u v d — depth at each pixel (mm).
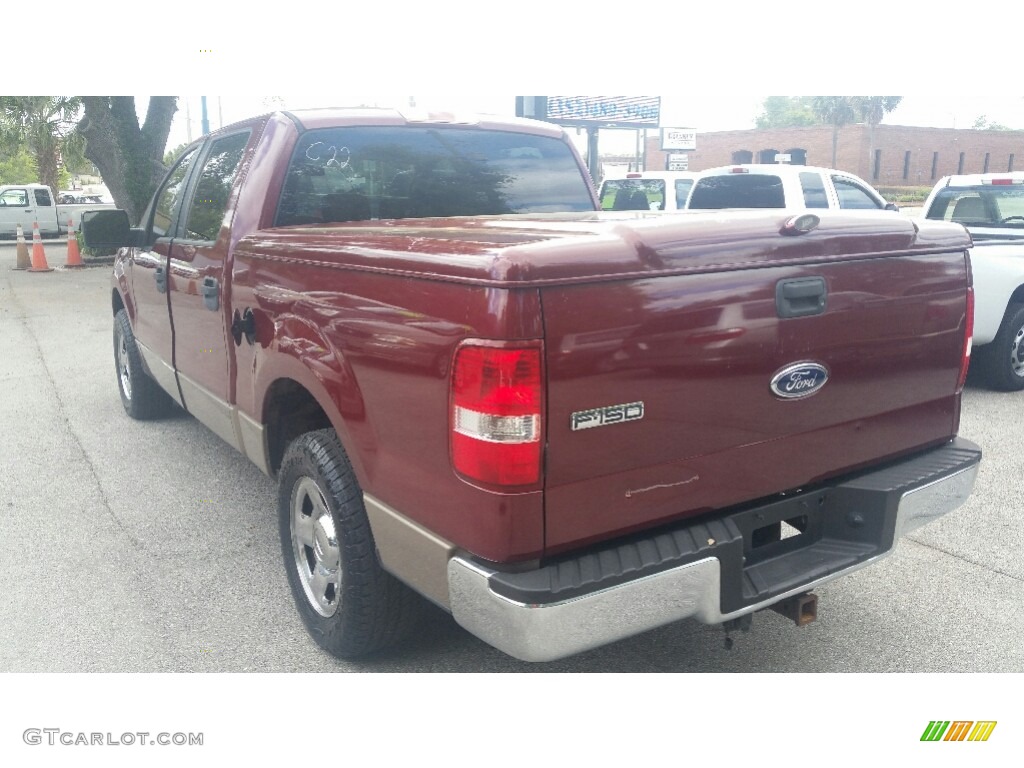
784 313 2570
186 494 4926
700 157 51344
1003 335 6984
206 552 4188
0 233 24656
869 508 2828
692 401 2426
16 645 3361
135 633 3451
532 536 2236
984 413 6508
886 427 2947
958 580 3879
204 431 6105
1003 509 4664
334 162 3891
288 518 3383
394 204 4066
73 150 18422
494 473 2191
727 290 2443
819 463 2777
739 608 2543
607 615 2291
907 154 45906
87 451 5676
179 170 4934
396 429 2525
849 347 2756
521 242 2279
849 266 2713
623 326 2266
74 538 4340
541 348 2148
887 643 3365
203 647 3350
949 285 3029
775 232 2547
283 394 3465
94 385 7520
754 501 2697
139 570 3998
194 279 4160
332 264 2809
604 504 2332
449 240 2455
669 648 3361
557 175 4500
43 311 11844
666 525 2510
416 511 2504
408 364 2432
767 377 2572
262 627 3500
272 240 3348
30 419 6434
